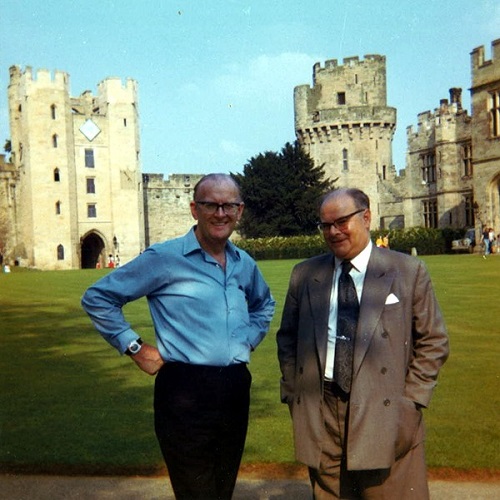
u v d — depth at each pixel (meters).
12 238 60.56
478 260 31.34
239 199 4.24
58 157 56.53
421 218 52.16
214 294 4.18
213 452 4.25
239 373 4.28
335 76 62.38
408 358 4.03
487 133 40.25
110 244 59.97
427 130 51.03
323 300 4.11
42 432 6.87
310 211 55.41
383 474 3.96
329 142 61.50
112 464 5.99
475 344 10.62
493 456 5.92
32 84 55.84
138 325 14.04
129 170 60.91
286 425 7.00
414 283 4.03
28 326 14.46
